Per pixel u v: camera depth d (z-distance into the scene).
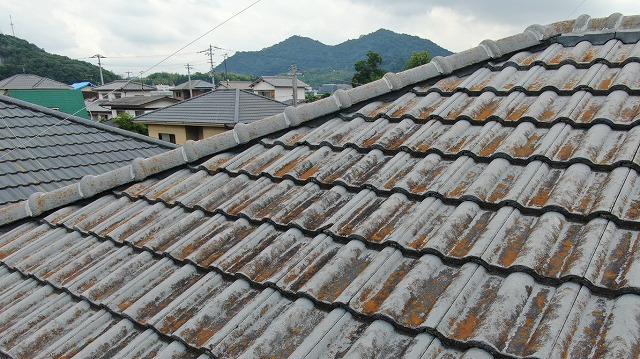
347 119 4.02
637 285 1.75
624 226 2.10
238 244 2.78
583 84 3.13
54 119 8.99
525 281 1.97
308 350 1.97
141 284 2.77
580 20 3.94
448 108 3.47
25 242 3.83
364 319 2.08
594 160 2.50
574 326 1.73
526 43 4.05
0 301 3.12
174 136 21.72
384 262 2.29
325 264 2.44
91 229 3.56
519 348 1.72
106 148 8.73
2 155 7.30
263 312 2.29
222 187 3.49
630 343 1.60
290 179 3.32
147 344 2.34
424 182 2.80
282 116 4.18
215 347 2.14
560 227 2.19
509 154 2.72
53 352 2.49
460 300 1.97
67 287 2.96
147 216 3.50
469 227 2.37
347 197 2.96
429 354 1.81
